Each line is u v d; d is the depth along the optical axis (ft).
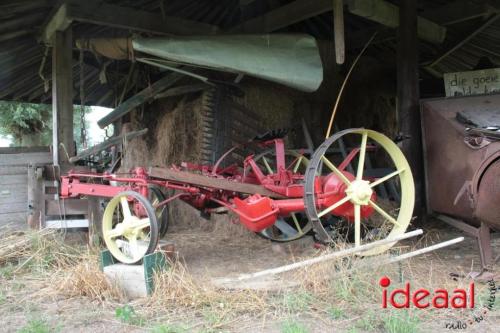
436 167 16.28
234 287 12.13
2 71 26.02
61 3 18.22
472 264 13.74
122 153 26.78
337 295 11.44
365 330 9.84
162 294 11.84
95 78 29.43
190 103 22.93
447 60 30.25
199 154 21.95
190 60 16.49
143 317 10.80
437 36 22.36
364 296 11.50
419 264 14.28
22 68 26.05
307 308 10.96
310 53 17.74
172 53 16.28
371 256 13.42
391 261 12.74
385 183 21.39
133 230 13.10
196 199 15.76
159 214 16.16
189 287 11.94
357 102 26.18
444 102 16.92
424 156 17.15
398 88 19.24
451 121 15.55
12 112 44.88
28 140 47.34
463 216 14.85
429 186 16.83
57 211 18.12
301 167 21.18
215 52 16.78
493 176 12.87
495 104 16.11
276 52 17.52
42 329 9.96
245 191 14.67
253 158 18.40
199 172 17.66
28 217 18.08
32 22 20.62
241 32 21.91
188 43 16.62
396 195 21.04
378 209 14.57
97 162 26.86
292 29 25.12
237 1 22.97
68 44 19.62
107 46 18.92
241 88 22.25
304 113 24.54
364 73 26.45
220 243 18.84
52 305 11.87
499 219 12.85
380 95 26.89
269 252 17.15
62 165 19.02
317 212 13.83
